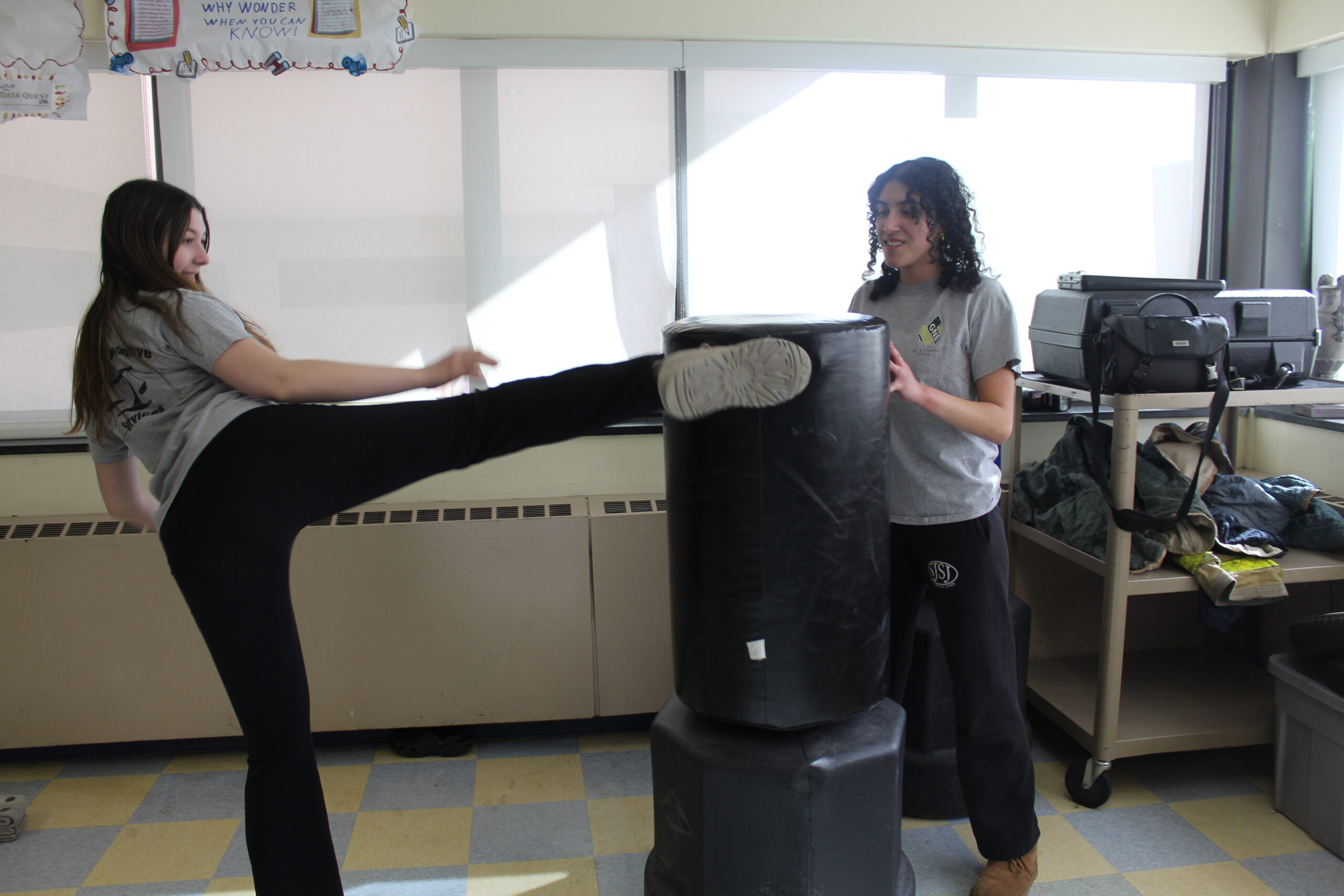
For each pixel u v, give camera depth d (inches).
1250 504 88.9
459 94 96.9
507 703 99.5
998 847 73.5
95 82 93.0
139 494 73.2
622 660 100.0
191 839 84.9
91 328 60.0
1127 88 106.5
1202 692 97.9
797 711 58.7
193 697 96.3
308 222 97.0
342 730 100.3
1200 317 81.6
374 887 78.0
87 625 93.8
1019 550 106.0
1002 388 69.6
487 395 58.7
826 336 55.0
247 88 94.3
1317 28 100.0
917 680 84.9
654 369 57.8
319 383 58.2
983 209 106.0
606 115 98.9
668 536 61.6
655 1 97.0
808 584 57.0
